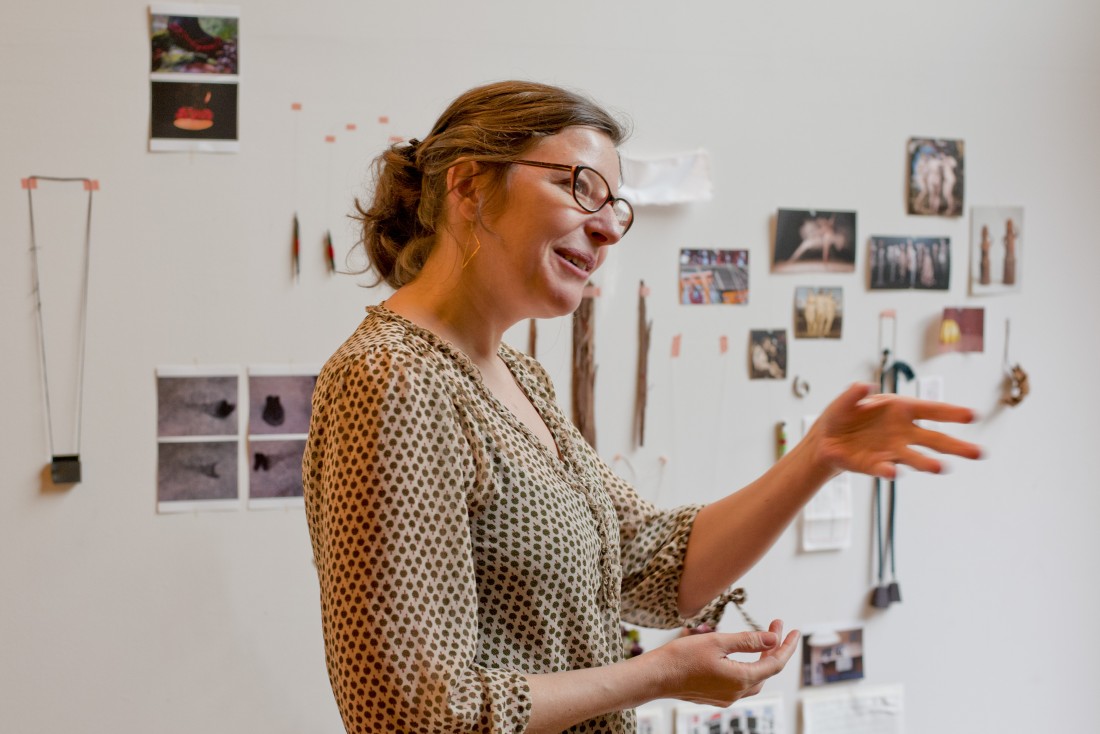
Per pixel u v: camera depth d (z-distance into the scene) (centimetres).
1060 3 240
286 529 201
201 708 199
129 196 193
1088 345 245
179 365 196
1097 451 246
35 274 190
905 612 237
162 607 197
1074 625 246
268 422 200
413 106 204
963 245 237
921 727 239
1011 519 243
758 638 94
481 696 78
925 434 90
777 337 225
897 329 233
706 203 221
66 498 192
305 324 201
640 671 87
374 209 102
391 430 79
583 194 91
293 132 199
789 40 224
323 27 199
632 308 217
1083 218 243
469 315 95
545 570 87
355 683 77
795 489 101
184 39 194
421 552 79
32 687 192
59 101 190
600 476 113
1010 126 238
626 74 215
